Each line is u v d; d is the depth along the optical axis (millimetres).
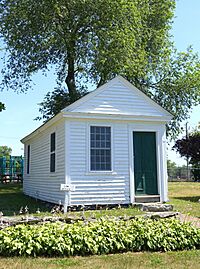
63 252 6043
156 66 25734
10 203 15031
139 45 22969
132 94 13281
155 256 6078
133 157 13023
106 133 12766
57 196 12961
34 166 18000
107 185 12430
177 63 26312
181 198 16062
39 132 16469
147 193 13031
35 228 6445
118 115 12836
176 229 6859
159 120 13477
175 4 26656
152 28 25812
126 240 6422
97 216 9805
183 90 25484
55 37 22625
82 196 12023
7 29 22609
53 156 13961
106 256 6062
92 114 12469
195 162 18750
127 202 12594
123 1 20750
